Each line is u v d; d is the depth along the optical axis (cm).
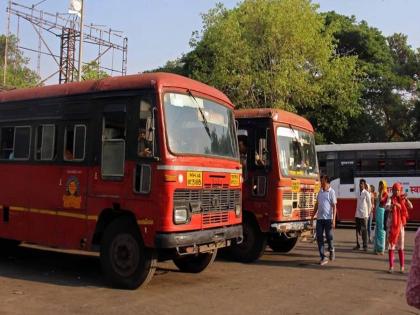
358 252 1409
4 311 712
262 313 722
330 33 2920
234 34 2697
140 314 705
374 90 3878
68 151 949
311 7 2870
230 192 962
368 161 2231
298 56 2697
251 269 1091
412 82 4006
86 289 859
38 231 985
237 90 2755
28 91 1049
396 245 1091
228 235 938
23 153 1031
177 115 856
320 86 2781
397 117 4050
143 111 848
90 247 899
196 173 859
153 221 812
